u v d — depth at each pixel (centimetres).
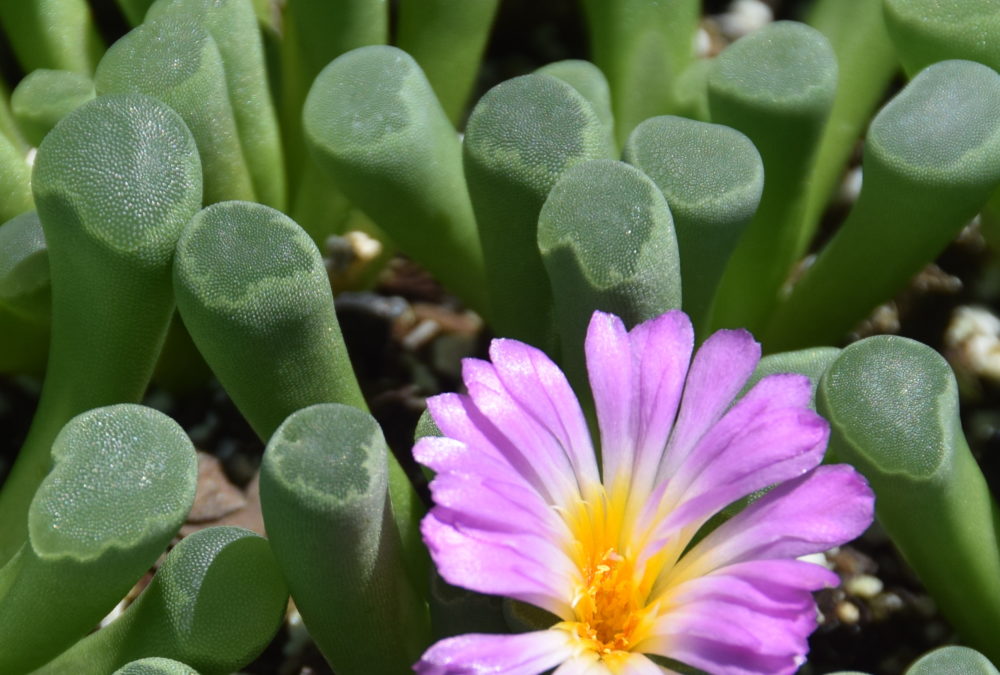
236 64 18
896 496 16
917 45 18
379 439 16
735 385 16
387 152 17
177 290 16
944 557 17
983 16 17
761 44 18
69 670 16
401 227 18
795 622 15
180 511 16
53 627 16
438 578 16
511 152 17
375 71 17
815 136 18
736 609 15
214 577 16
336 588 16
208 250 16
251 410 16
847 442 16
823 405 16
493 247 17
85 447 16
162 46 17
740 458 15
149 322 17
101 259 16
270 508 15
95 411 16
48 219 16
